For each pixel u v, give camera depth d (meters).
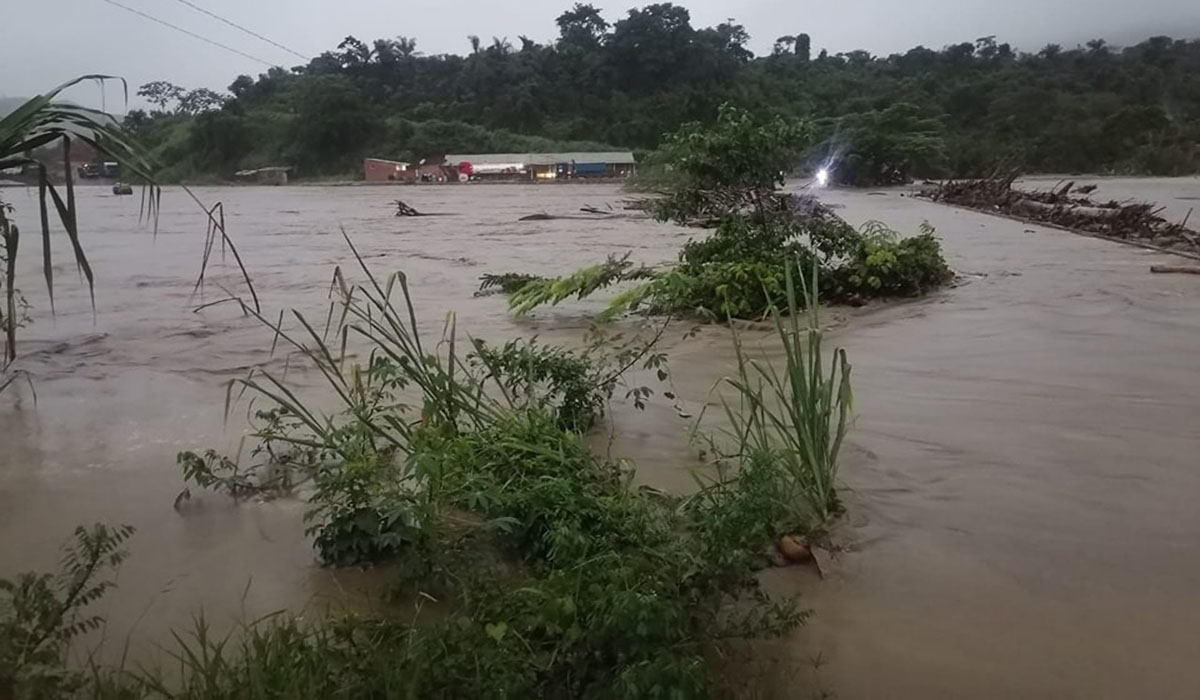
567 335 8.46
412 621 3.21
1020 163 41.72
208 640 3.13
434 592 3.42
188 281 12.64
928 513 4.14
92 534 3.71
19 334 8.55
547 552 3.55
